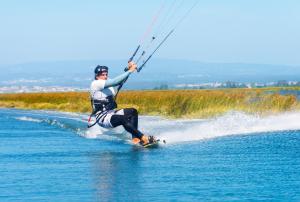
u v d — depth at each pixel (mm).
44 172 47156
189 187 40188
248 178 42719
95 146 63125
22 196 38688
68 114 129250
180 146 60344
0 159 54750
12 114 135750
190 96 115812
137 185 41156
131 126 60406
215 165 48375
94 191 39594
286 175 43406
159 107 121250
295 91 181375
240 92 117688
